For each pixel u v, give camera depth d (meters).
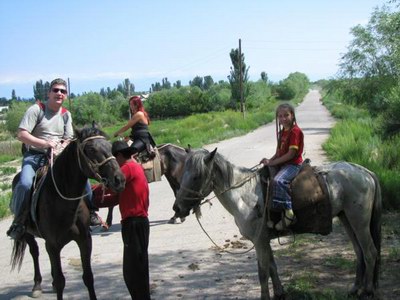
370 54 21.86
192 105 51.47
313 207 3.68
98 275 4.97
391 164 9.08
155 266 5.12
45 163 4.29
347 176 3.79
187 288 4.42
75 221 3.85
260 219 3.71
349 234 3.99
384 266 4.60
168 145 7.03
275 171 3.79
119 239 6.36
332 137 14.73
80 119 52.28
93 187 4.77
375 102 21.33
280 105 3.77
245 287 4.35
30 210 4.08
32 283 4.90
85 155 3.57
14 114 42.22
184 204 3.67
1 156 22.22
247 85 40.44
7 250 6.30
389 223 6.07
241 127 24.53
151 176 6.62
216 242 5.91
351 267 4.59
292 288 4.11
